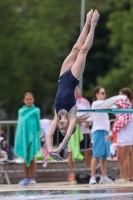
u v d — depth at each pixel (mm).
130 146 21125
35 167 22984
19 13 74875
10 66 71062
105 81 64438
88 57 73438
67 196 15977
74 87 16094
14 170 24125
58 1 82562
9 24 70625
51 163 24750
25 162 22078
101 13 73062
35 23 78625
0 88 72312
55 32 77125
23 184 22062
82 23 42375
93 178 21656
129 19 61469
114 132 21016
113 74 64250
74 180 22953
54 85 78062
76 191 17234
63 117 15844
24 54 73250
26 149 22062
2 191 17734
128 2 72000
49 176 24625
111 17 64438
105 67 73688
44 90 77250
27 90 72875
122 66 67438
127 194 16219
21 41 71500
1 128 25625
